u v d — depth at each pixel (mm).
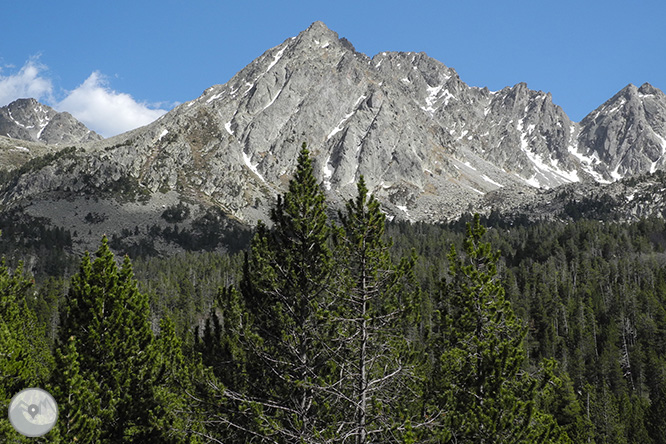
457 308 26453
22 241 177125
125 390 23938
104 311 24938
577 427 58094
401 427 18656
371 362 21281
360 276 22109
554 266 130500
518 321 26000
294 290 23219
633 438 63781
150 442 22906
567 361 86688
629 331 99938
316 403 20516
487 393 22453
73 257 173375
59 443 19125
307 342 23156
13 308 31406
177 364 25891
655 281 121000
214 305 25375
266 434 19312
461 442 21203
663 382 76938
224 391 20875
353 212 22875
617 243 150875
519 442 21625
